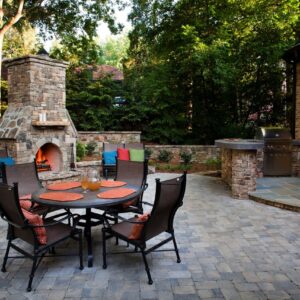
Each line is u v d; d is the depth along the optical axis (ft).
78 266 10.12
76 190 11.49
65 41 39.22
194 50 33.58
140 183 13.99
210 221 14.61
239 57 35.50
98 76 41.70
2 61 26.20
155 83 37.42
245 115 39.24
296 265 10.10
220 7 35.58
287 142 24.38
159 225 9.84
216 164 32.53
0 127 23.29
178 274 9.55
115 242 12.19
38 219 8.77
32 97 22.80
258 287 8.79
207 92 38.19
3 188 8.68
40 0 31.30
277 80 36.32
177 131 38.37
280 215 15.48
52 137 24.12
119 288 8.73
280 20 32.65
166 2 37.93
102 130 37.81
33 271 8.73
